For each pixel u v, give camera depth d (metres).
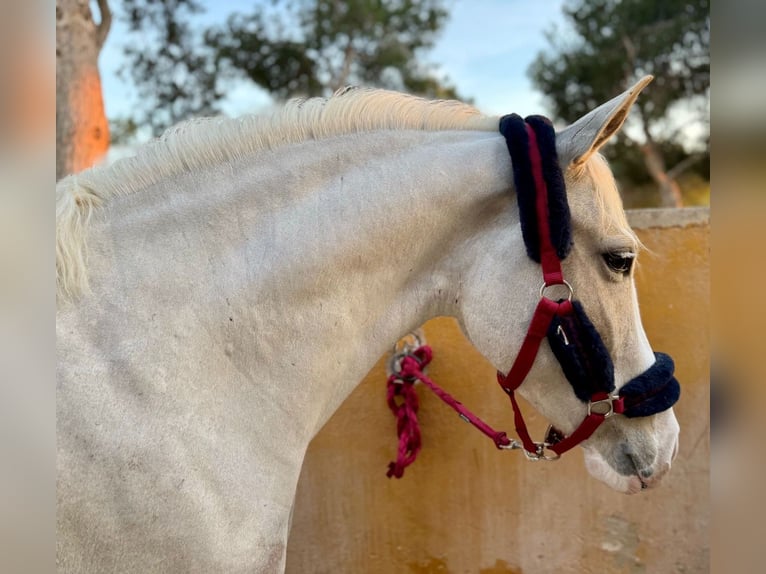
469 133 1.10
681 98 8.12
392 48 7.41
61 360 0.86
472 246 1.07
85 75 3.77
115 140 6.32
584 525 1.76
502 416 1.75
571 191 1.00
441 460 1.77
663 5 8.04
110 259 0.93
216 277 0.96
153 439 0.87
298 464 1.04
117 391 0.87
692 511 1.74
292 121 1.04
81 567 0.84
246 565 0.93
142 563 0.86
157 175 0.99
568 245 0.96
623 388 1.04
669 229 1.73
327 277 1.00
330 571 1.79
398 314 1.09
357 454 1.77
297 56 6.98
